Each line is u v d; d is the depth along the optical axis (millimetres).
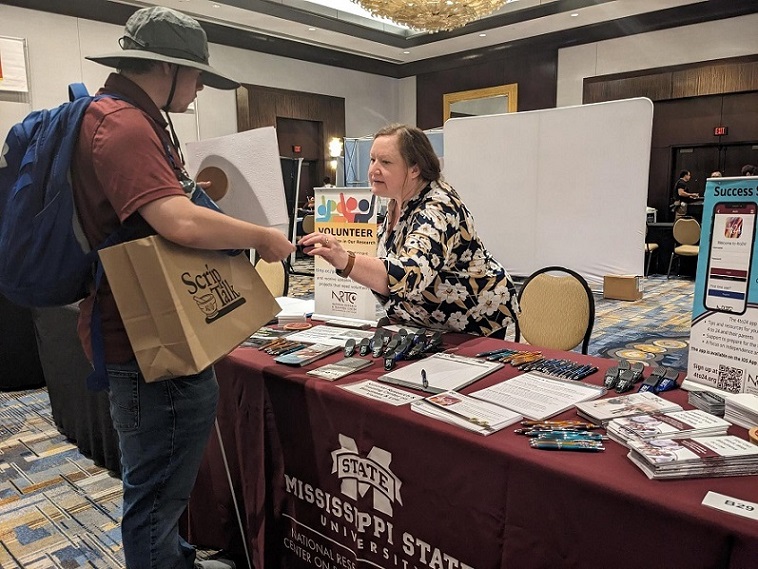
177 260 1117
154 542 1289
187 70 1207
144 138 1077
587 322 2301
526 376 1441
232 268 1254
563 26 8133
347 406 1353
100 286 1159
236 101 8602
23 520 2135
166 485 1273
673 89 7773
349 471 1385
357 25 8422
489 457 1089
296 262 9555
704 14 7238
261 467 1606
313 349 1699
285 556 1623
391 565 1338
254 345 1783
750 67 7168
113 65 1178
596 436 1088
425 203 1756
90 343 1214
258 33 8281
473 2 5570
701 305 1272
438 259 1649
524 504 1052
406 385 1403
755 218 1159
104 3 6789
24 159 1085
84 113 1092
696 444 987
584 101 8555
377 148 1760
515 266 4965
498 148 4863
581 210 4504
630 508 907
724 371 1229
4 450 2730
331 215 1980
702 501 865
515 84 9219
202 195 1239
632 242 4289
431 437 1185
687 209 7496
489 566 1133
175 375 1113
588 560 975
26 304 1164
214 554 1862
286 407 1512
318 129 10000
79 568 1854
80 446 2670
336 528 1454
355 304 2047
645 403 1191
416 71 10289
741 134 7516
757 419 1059
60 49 6691
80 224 1101
